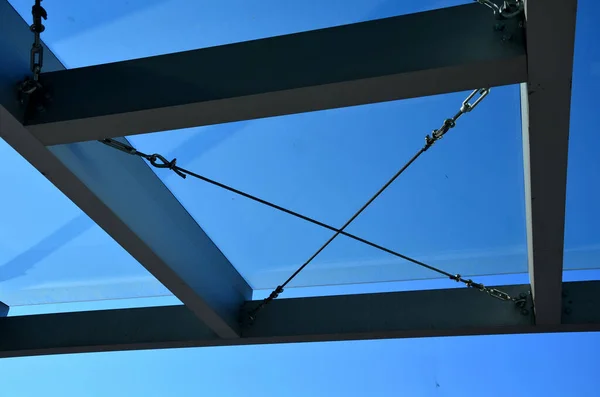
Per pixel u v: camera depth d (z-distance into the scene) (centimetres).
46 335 258
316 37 139
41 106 147
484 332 229
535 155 147
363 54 134
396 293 238
